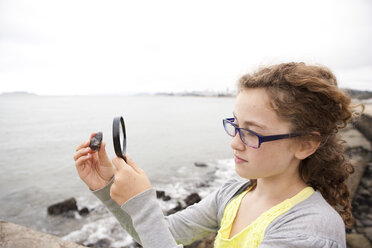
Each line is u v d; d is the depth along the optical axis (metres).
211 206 1.38
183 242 1.38
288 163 1.00
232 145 1.04
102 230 8.45
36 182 14.13
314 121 0.93
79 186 13.29
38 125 44.66
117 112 80.56
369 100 38.12
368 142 18.84
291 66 1.00
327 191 1.08
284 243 0.87
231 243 1.09
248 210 1.16
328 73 1.07
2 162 19.08
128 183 1.00
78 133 35.34
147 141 27.53
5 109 91.31
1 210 10.42
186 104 147.38
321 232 0.85
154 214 0.97
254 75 1.01
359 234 6.04
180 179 13.96
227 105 140.75
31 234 2.18
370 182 9.34
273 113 0.94
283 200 1.06
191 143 26.47
